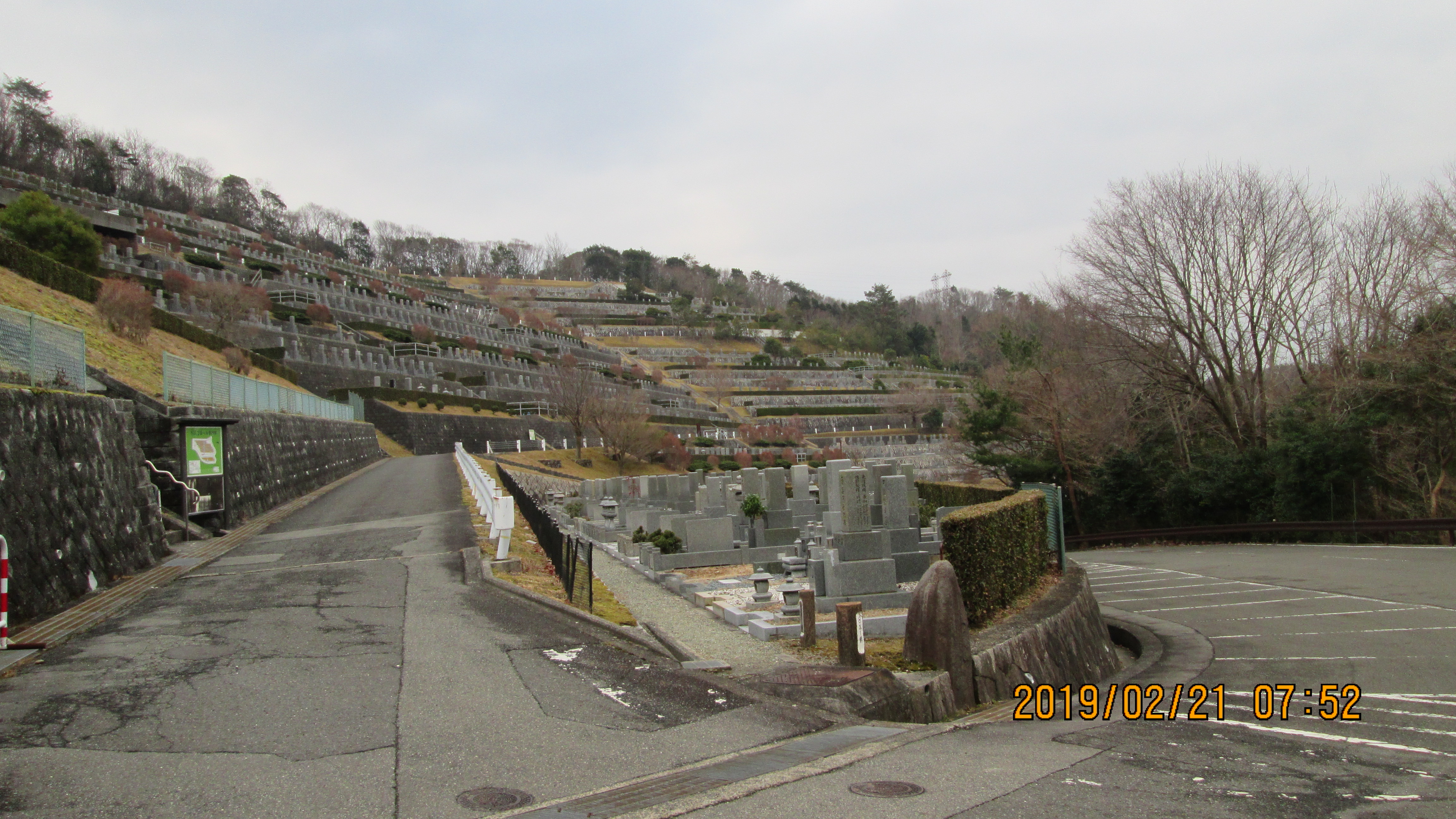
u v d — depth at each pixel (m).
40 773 5.38
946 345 146.75
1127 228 36.59
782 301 177.38
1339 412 30.25
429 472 39.25
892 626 11.34
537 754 6.05
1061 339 42.03
